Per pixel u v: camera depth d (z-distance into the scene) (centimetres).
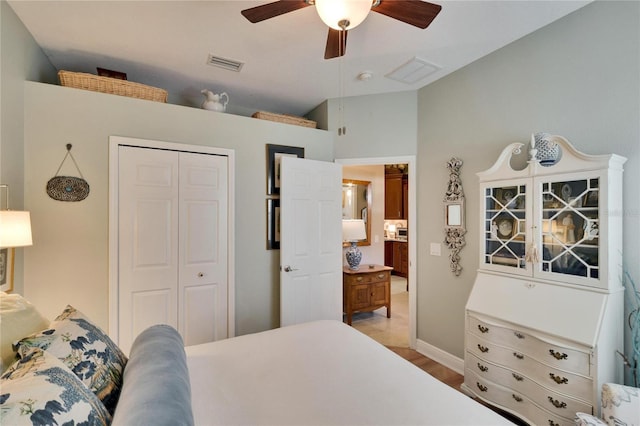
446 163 283
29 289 211
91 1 184
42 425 61
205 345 163
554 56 206
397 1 147
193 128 269
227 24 208
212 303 275
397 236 718
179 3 187
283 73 280
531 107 219
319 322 203
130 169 242
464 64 264
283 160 293
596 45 186
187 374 110
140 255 245
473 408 108
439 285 291
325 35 221
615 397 138
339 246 327
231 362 143
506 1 183
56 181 218
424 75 285
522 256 204
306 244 306
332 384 124
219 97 291
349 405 110
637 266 167
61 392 71
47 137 217
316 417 103
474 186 259
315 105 360
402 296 530
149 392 85
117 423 72
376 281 402
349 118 335
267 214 303
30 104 212
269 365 140
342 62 261
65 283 221
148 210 249
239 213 289
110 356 111
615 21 178
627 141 173
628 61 173
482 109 252
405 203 686
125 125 241
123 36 221
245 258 292
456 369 272
